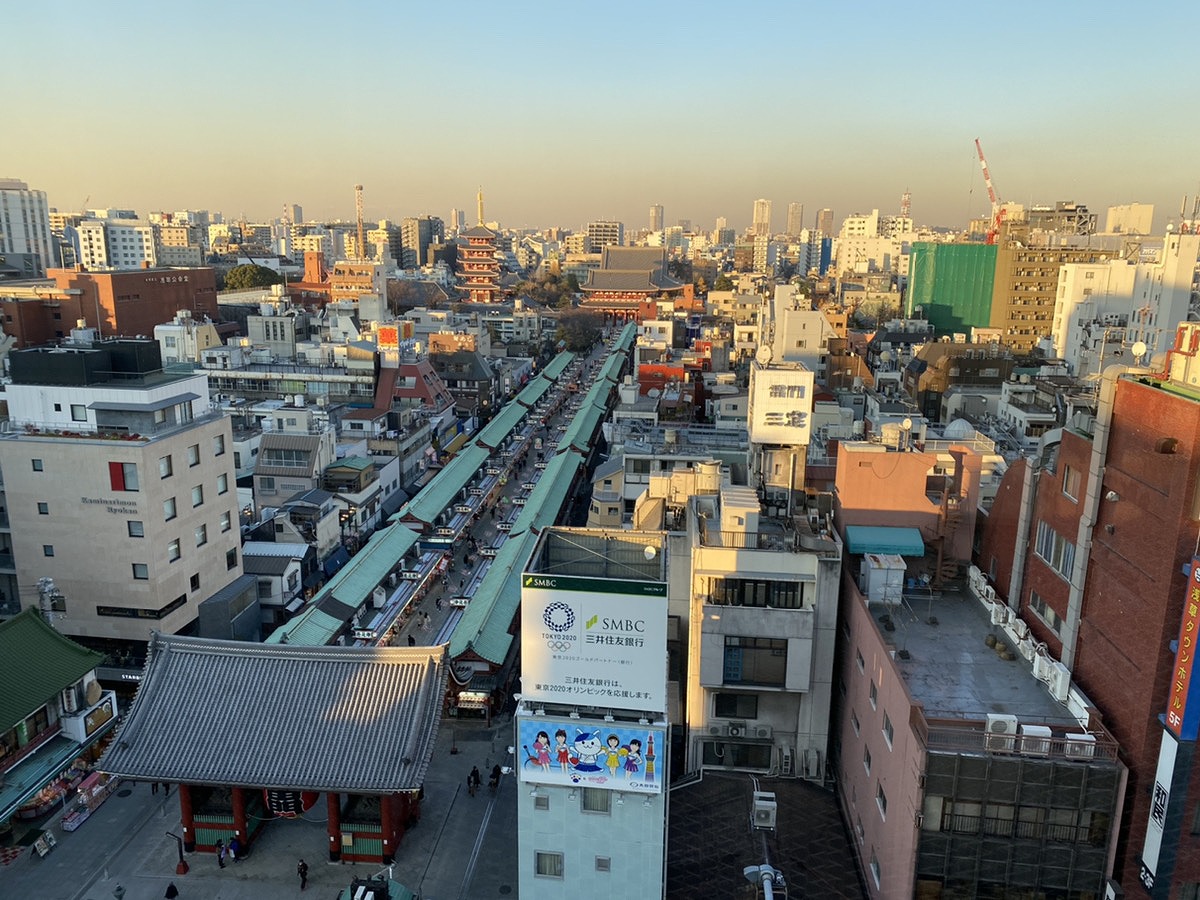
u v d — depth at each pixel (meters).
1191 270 146.00
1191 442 30.44
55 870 50.75
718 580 46.94
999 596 47.50
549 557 49.72
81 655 58.16
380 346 136.62
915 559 50.84
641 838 41.59
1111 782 32.97
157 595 67.12
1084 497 38.06
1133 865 33.84
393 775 48.44
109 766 49.47
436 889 49.94
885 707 39.94
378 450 115.75
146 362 71.25
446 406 143.75
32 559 68.25
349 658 52.50
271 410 111.62
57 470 66.12
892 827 37.62
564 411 178.88
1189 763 31.41
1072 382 109.19
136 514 65.75
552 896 43.25
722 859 42.81
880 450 50.16
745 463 75.31
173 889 48.94
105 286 168.75
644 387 130.88
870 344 192.12
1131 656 34.09
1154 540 32.66
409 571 87.19
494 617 72.94
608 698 42.09
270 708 51.34
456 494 110.50
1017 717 36.69
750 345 154.88
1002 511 47.62
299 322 167.88
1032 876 33.97
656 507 62.56
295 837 54.31
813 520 52.69
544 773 41.56
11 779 52.44
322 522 90.75
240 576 78.25
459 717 67.44
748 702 48.84
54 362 68.25
